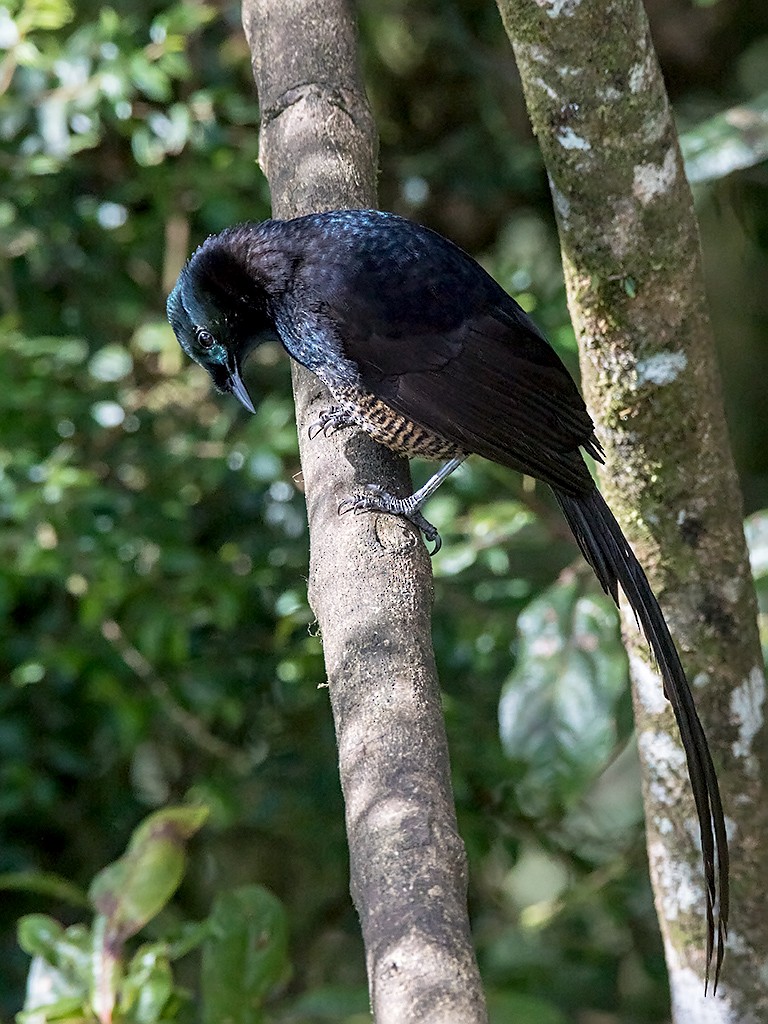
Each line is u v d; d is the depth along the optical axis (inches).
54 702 453.7
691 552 295.7
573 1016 491.2
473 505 443.5
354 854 208.1
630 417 288.2
